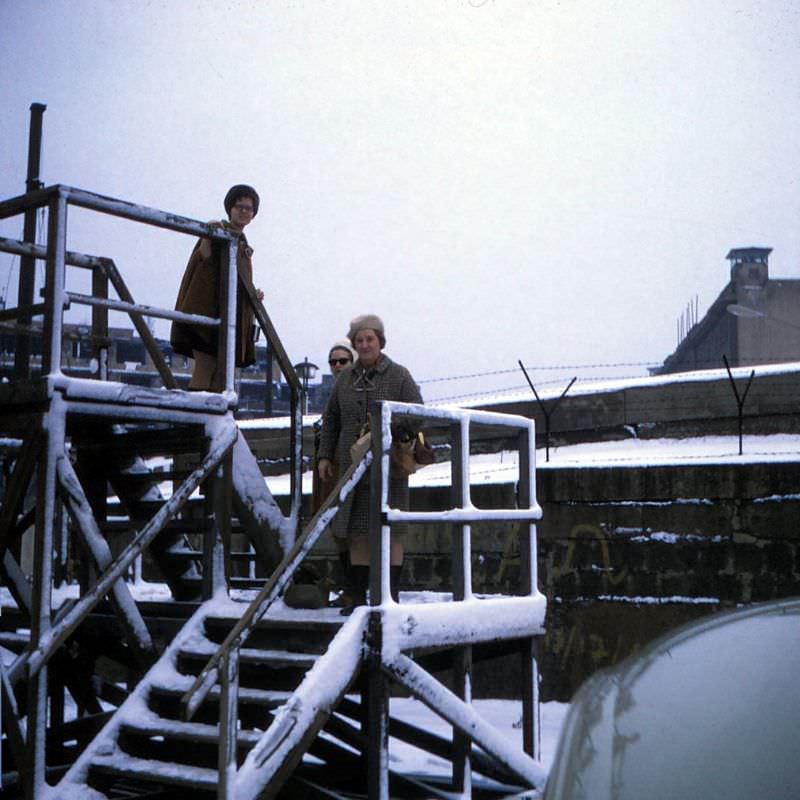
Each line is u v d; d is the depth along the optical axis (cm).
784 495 1014
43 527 610
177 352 742
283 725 537
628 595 1066
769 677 205
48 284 626
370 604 603
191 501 726
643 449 1348
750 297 4731
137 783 715
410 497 1197
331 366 838
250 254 750
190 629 656
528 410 1452
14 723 591
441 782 707
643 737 199
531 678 724
